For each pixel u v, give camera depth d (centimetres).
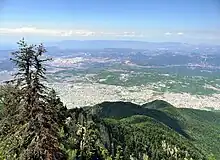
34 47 1423
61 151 1488
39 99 1430
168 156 14962
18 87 1416
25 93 1409
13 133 1408
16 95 1416
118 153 11206
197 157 15938
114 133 14100
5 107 1430
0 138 1427
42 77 1450
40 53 1434
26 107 1409
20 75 1417
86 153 6644
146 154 13950
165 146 15562
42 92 1450
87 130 8919
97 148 7856
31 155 1335
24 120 1405
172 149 15338
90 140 7694
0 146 1401
